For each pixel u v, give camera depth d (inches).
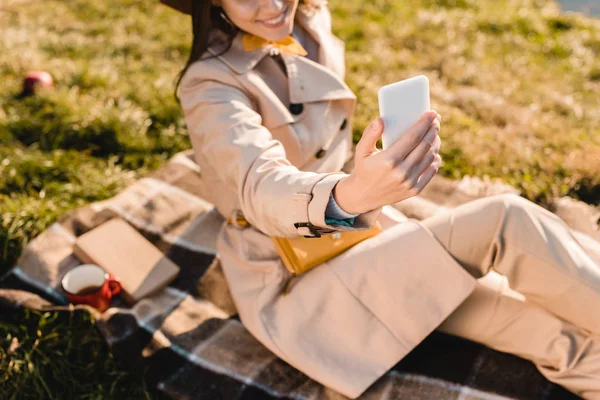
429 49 173.8
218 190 84.7
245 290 82.1
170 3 83.3
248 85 75.9
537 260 69.6
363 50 172.4
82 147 135.2
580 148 129.3
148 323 89.7
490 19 191.9
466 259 72.8
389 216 83.4
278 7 73.6
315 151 82.0
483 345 83.5
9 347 87.3
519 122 138.9
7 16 190.4
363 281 74.0
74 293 91.0
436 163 54.4
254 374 81.8
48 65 159.0
